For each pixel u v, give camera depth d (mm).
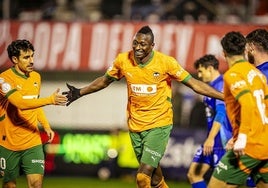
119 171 30906
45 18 35250
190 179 20906
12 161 17594
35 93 17656
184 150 30266
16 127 17406
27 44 17281
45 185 27969
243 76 14508
